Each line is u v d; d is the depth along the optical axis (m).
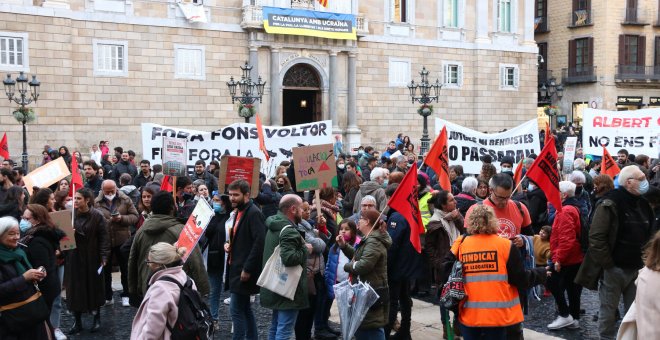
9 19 30.66
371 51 41.81
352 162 20.34
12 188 12.20
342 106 40.97
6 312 8.37
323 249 10.68
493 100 46.34
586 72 53.38
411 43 43.19
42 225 9.59
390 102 42.62
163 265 7.50
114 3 34.00
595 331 11.82
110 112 34.03
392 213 10.91
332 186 12.50
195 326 7.35
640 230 10.21
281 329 9.56
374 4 42.06
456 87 45.03
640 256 10.23
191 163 18.80
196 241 9.14
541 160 11.53
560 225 11.54
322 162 12.39
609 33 52.38
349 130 40.69
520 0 47.44
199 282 9.59
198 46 36.34
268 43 37.94
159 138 18.83
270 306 9.50
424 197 12.87
